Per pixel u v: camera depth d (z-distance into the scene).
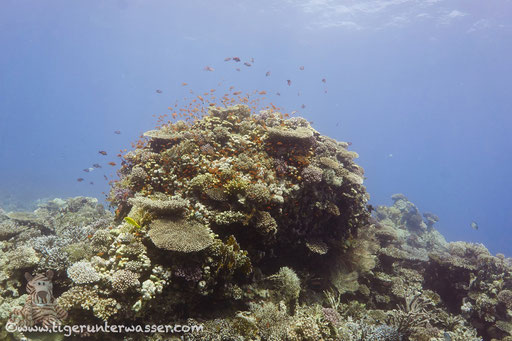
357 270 10.64
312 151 10.47
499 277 12.98
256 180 8.10
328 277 10.02
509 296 11.20
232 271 6.57
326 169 9.54
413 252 15.26
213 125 10.61
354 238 11.30
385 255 12.34
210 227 7.12
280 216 8.33
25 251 6.95
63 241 8.07
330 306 9.08
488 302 11.05
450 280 12.84
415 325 8.54
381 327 7.91
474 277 12.30
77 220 12.75
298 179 8.80
